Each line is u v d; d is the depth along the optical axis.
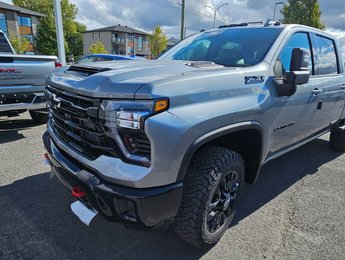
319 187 3.76
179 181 1.94
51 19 50.97
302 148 5.39
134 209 1.86
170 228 2.41
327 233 2.76
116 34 76.50
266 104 2.54
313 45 3.59
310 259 2.40
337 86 4.03
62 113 2.36
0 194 3.18
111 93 1.83
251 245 2.54
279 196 3.47
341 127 4.86
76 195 2.15
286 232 2.75
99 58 10.82
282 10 33.81
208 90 2.07
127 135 1.83
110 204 1.90
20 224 2.67
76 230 2.62
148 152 1.82
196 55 3.37
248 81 2.42
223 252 2.44
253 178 2.82
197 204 2.13
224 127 2.13
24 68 4.79
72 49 78.94
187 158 1.92
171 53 3.69
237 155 2.38
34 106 5.02
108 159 1.92
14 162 4.04
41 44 51.06
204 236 2.29
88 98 1.95
